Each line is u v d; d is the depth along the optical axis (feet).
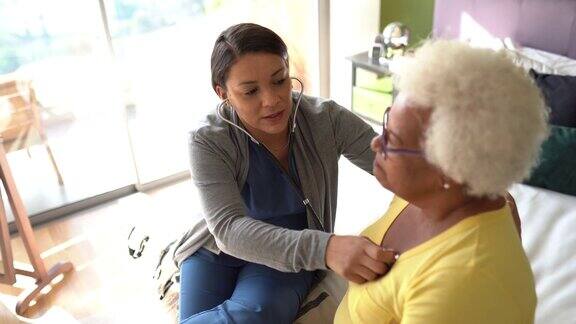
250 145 3.93
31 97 7.87
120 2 7.64
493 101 1.88
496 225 2.10
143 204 8.35
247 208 4.17
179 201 8.37
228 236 3.46
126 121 8.32
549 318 3.87
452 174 1.99
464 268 2.00
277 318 3.75
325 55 10.16
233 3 8.85
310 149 4.00
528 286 2.09
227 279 4.28
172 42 8.54
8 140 7.84
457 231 2.12
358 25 9.36
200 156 3.77
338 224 5.53
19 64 7.54
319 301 4.06
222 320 3.61
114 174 8.91
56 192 8.42
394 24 8.47
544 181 5.63
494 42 7.20
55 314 6.17
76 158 8.80
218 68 3.52
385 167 2.26
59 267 6.73
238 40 3.38
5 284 6.61
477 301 1.96
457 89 1.92
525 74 2.02
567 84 5.79
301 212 4.20
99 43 7.75
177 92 8.96
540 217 5.15
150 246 7.15
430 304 2.04
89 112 8.44
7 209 7.80
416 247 2.29
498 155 1.90
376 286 2.48
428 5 8.85
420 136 2.06
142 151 8.96
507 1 7.26
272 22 9.41
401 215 2.76
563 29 6.72
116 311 6.16
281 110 3.59
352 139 4.09
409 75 2.12
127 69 8.19
